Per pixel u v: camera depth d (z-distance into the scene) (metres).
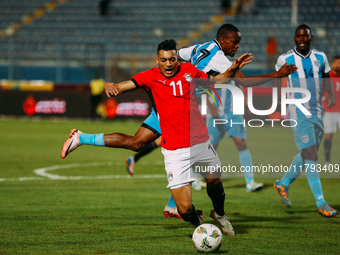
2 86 89.19
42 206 25.52
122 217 23.19
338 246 18.48
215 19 115.75
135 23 118.25
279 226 21.80
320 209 23.83
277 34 110.00
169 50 17.11
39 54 111.62
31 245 18.27
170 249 17.84
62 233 20.11
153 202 26.88
